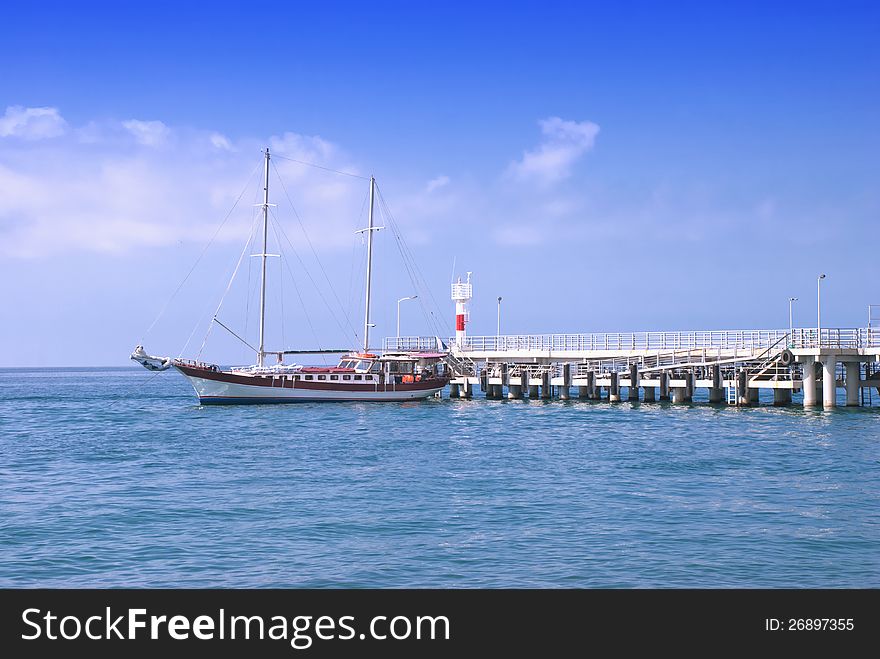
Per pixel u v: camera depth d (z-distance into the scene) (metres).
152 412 80.00
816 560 23.50
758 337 69.44
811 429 54.41
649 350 76.75
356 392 81.12
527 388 83.94
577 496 32.59
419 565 23.47
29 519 29.20
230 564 23.77
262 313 84.44
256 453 46.41
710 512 29.41
